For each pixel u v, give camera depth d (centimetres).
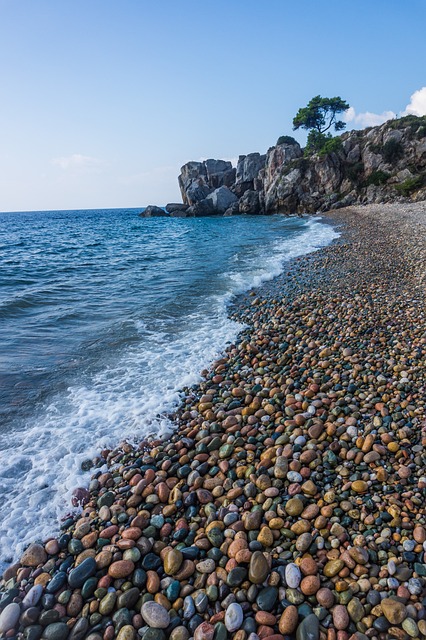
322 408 161
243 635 82
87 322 296
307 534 102
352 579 92
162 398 180
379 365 192
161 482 126
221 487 123
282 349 229
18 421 163
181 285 414
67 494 124
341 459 131
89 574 95
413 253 472
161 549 103
